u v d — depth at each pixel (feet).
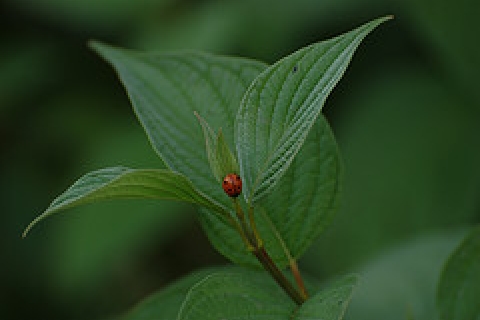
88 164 3.31
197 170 1.95
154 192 1.81
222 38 3.20
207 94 1.98
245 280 1.84
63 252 3.14
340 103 3.47
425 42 3.31
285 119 1.83
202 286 1.82
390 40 3.45
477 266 2.01
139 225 3.09
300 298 1.85
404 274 2.39
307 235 1.96
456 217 3.16
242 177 1.84
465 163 3.22
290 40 3.25
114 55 2.01
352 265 3.11
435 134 3.31
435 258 2.42
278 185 1.96
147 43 3.33
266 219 1.96
